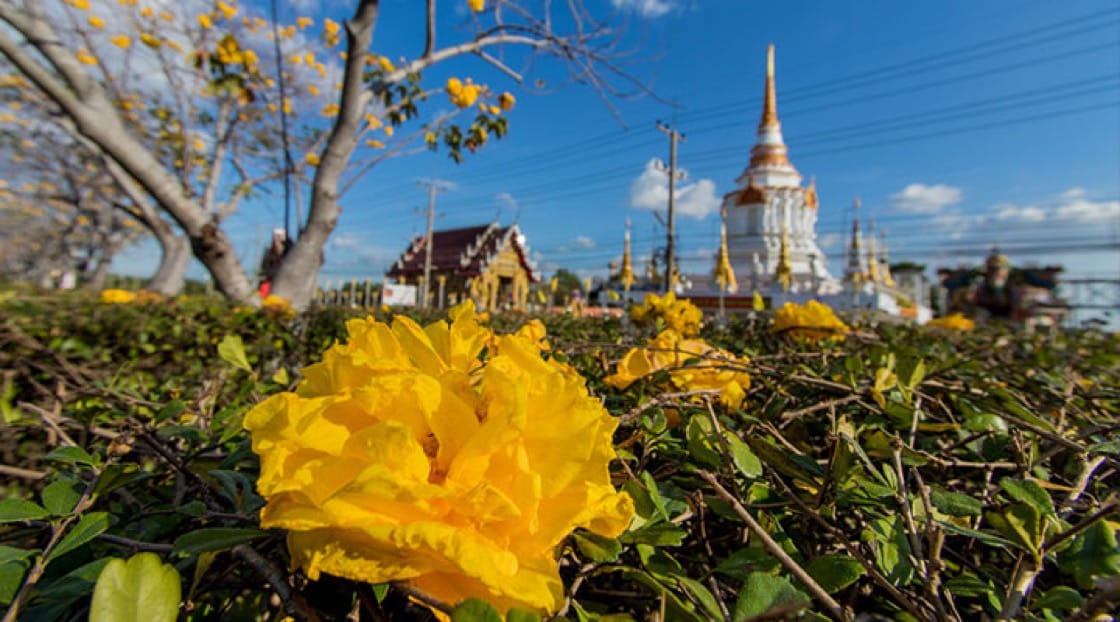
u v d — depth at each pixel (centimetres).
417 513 49
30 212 2098
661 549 69
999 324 547
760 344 225
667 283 1803
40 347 181
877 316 473
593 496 53
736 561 57
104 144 396
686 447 82
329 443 51
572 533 61
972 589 59
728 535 78
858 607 66
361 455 50
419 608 59
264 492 46
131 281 2770
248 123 753
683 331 240
